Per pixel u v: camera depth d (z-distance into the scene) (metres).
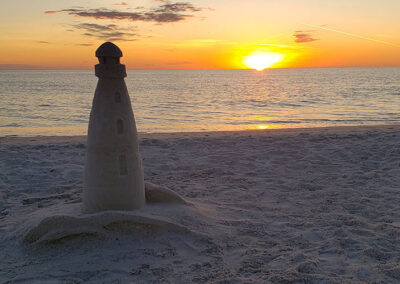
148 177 6.66
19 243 3.70
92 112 3.82
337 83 62.78
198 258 3.53
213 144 9.33
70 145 9.12
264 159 7.77
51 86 54.62
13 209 4.96
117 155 3.79
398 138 9.44
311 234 4.07
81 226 3.62
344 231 4.06
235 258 3.54
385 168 6.80
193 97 34.38
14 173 6.69
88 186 3.86
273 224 4.40
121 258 3.46
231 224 4.36
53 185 6.09
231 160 7.72
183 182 6.32
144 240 3.74
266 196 5.50
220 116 19.66
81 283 3.08
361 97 31.81
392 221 4.41
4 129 15.12
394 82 62.69
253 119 18.20
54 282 3.09
